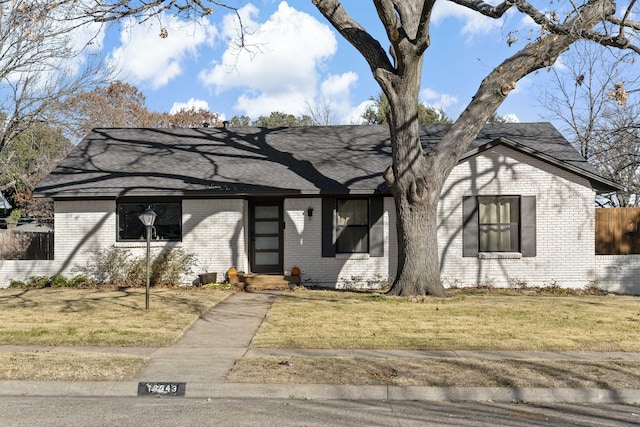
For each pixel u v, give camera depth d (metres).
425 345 10.26
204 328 11.73
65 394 7.97
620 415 7.10
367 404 7.51
